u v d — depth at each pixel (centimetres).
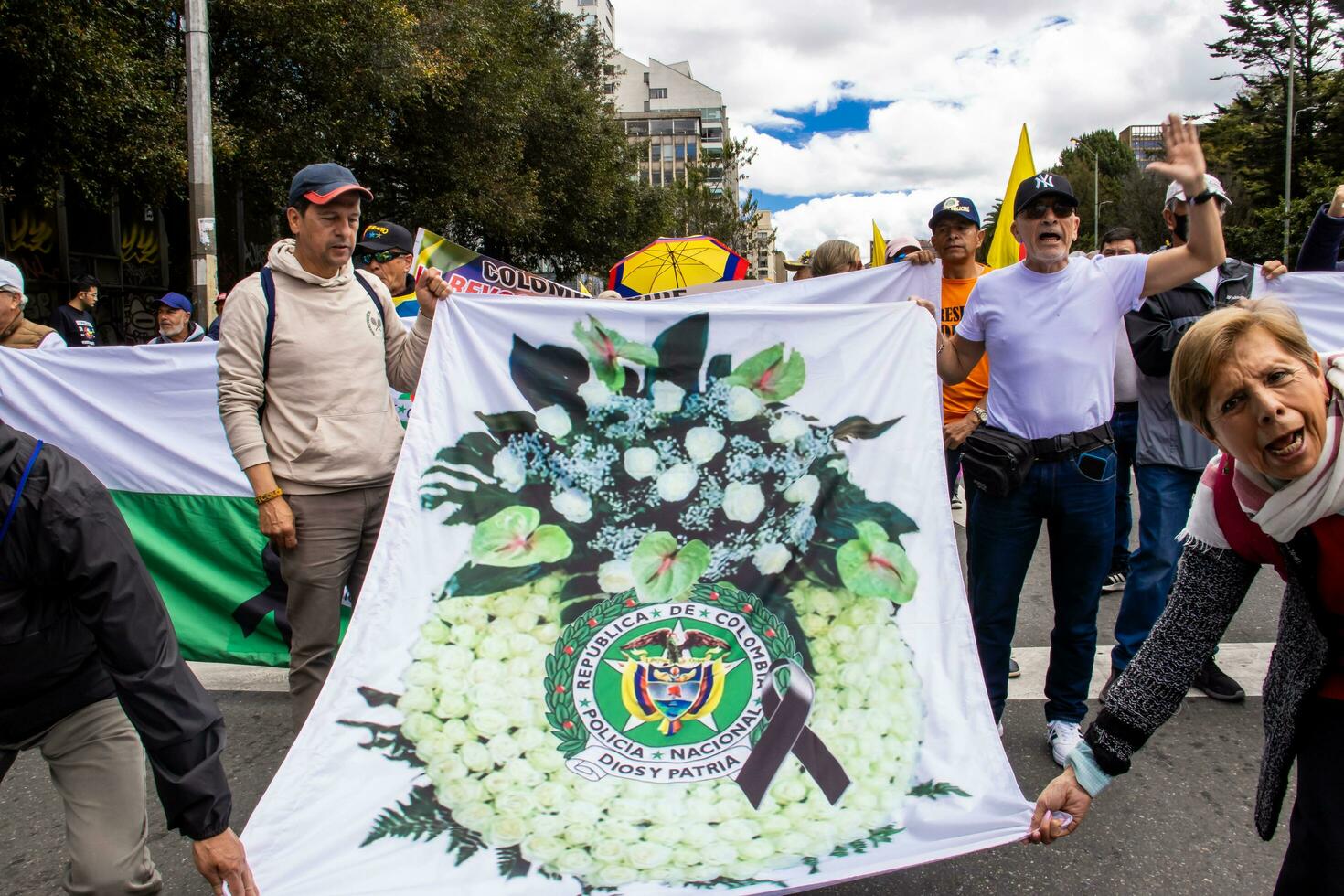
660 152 11000
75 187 1692
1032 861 275
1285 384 156
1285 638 179
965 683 261
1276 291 428
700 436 289
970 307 336
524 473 280
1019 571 332
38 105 1096
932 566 277
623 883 219
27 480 176
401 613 260
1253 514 169
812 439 291
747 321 296
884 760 247
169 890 271
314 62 1448
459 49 1770
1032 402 319
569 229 2723
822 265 507
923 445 290
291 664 311
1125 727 189
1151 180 4856
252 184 1537
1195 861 275
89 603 181
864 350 298
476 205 2000
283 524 296
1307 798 172
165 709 183
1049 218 312
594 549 274
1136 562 385
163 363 437
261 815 225
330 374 304
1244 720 369
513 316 293
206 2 1115
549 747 244
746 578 274
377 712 246
